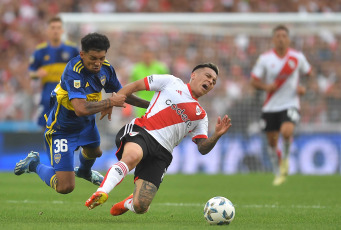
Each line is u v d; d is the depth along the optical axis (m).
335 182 46.78
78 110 20.88
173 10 85.00
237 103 65.19
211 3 84.44
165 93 21.91
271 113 43.47
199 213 25.34
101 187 19.31
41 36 83.62
